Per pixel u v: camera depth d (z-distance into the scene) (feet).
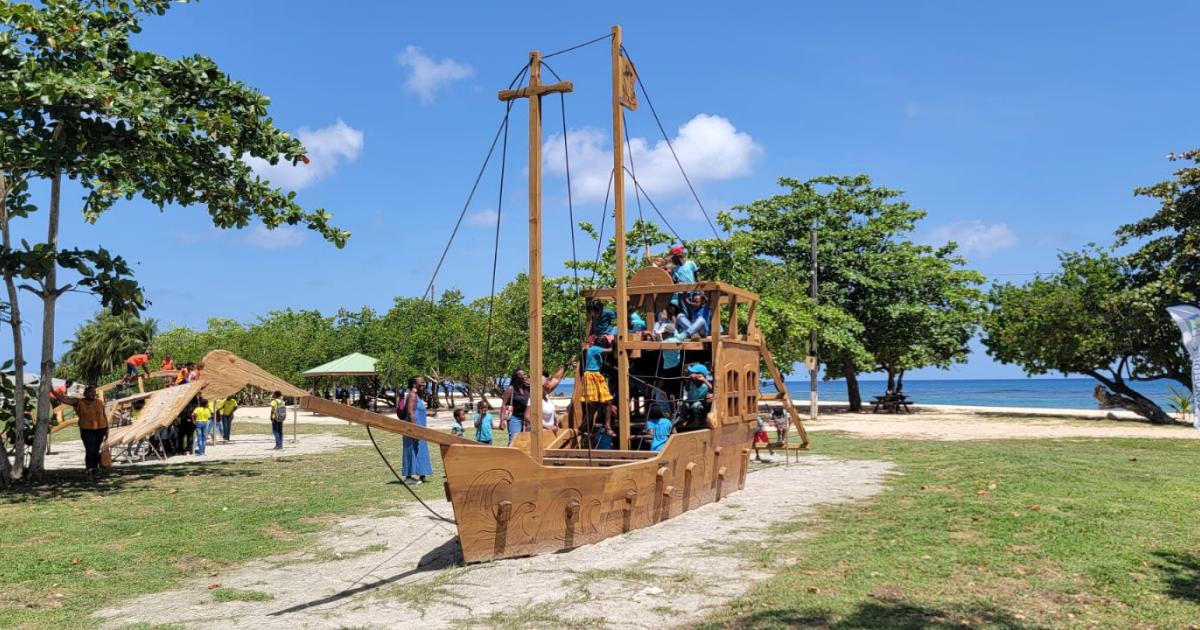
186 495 44.32
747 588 21.84
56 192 51.67
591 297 40.96
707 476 36.81
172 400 65.31
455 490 24.97
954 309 142.20
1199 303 98.73
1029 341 109.91
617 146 37.88
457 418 54.65
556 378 46.75
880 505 35.01
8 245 48.52
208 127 48.57
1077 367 110.83
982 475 42.52
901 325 139.13
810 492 40.09
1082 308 105.81
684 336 39.04
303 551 30.04
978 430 90.79
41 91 40.70
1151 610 19.27
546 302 104.27
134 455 70.74
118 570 26.96
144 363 89.56
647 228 98.12
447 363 168.66
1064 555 24.48
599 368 37.40
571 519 27.61
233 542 31.37
